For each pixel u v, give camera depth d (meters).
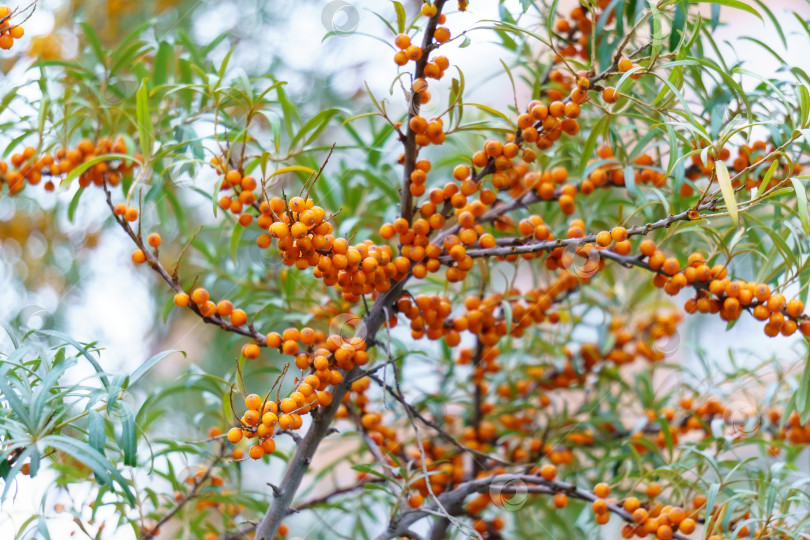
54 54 1.82
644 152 1.69
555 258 1.61
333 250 1.52
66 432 1.64
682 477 1.65
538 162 1.66
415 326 1.60
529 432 1.78
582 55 1.69
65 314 1.87
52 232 1.88
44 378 1.51
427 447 1.74
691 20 1.68
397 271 1.57
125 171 1.69
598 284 1.82
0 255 1.87
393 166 1.79
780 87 1.65
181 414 1.88
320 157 1.85
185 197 1.91
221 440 1.60
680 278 1.57
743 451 1.86
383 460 1.65
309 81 1.91
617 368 1.81
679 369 1.79
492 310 1.68
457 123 1.57
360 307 1.69
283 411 1.52
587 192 1.64
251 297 1.72
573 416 1.79
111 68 1.72
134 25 1.89
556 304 1.78
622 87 1.57
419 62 1.55
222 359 1.90
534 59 1.72
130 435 1.51
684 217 1.53
